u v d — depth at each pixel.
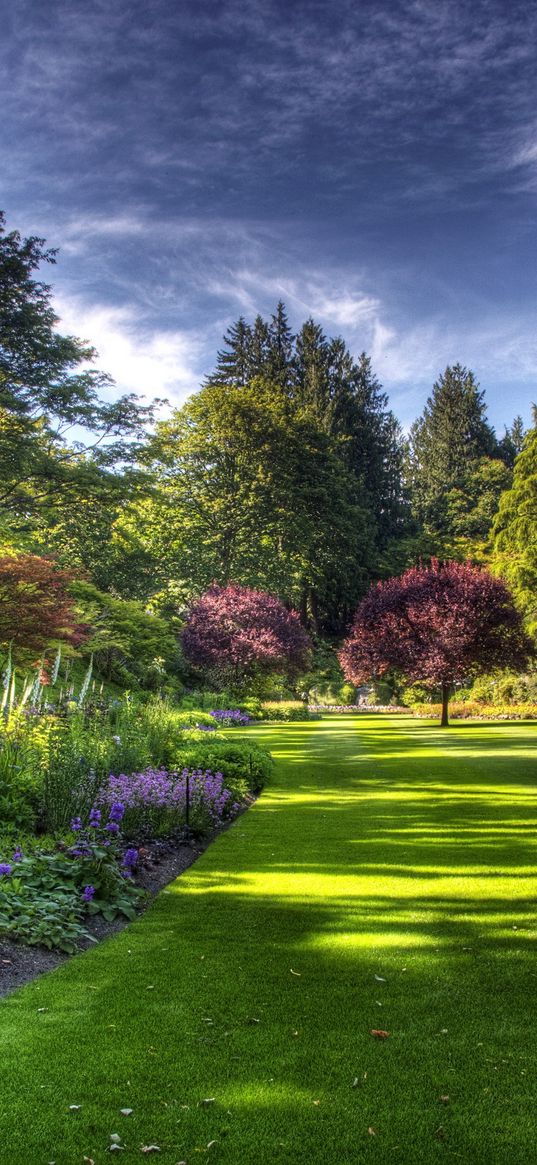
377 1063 3.05
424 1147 2.50
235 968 4.12
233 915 5.11
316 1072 2.98
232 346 55.50
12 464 14.15
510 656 21.92
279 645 28.58
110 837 6.52
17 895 4.88
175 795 8.09
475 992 3.76
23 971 4.05
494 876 6.04
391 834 7.76
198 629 29.31
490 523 55.28
